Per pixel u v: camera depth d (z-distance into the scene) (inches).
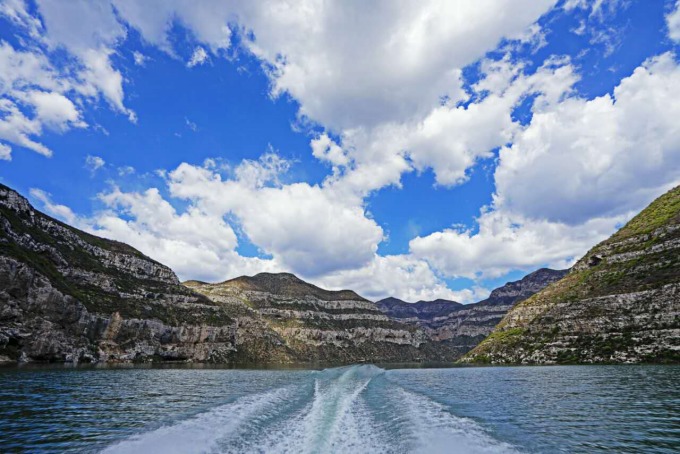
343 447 749.3
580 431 903.7
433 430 871.1
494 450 703.7
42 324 4252.0
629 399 1451.8
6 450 767.1
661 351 3538.4
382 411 1194.6
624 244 5354.3
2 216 4800.7
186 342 7500.0
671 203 5585.6
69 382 2203.5
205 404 1384.1
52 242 6107.3
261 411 1167.0
